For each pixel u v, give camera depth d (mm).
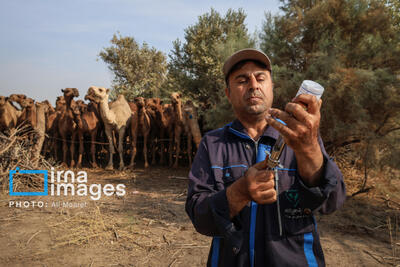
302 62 7203
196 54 14305
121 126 10375
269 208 1132
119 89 26734
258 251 1110
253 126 1299
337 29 6438
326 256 3598
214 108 7238
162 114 11500
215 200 966
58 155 12477
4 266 3398
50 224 4707
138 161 12648
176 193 6863
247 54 1250
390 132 5504
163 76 27156
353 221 4789
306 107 757
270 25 7402
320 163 891
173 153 12742
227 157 1228
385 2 6574
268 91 1287
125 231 4441
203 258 3635
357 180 6977
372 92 5105
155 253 3766
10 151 7191
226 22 16734
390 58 6059
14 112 10266
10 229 4508
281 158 1155
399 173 5254
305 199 941
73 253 3764
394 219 4867
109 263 3508
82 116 10406
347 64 6234
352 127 5152
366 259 3525
